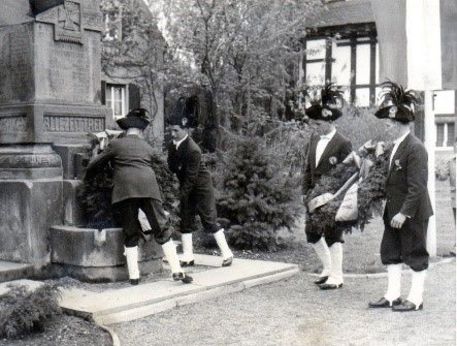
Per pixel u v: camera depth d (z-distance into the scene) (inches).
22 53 303.3
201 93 641.0
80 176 303.0
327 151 281.9
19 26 303.1
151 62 658.8
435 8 325.7
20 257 291.7
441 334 213.0
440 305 253.3
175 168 310.7
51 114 302.0
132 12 650.2
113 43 653.9
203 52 627.8
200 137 631.8
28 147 299.7
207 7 592.1
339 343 204.8
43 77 302.7
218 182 386.0
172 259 270.2
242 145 385.7
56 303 216.7
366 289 286.8
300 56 774.5
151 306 244.1
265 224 374.0
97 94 331.0
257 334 217.5
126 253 272.5
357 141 705.0
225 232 378.9
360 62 995.9
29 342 203.9
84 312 227.9
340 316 239.3
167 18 623.5
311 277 313.6
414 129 885.2
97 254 277.7
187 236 321.4
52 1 297.6
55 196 295.7
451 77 326.0
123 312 235.0
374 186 257.4
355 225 268.8
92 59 327.6
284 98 776.9
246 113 702.5
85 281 280.5
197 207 317.4
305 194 292.5
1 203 297.0
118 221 280.2
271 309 251.1
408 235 243.0
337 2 1057.5
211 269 310.7
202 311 248.4
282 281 305.3
